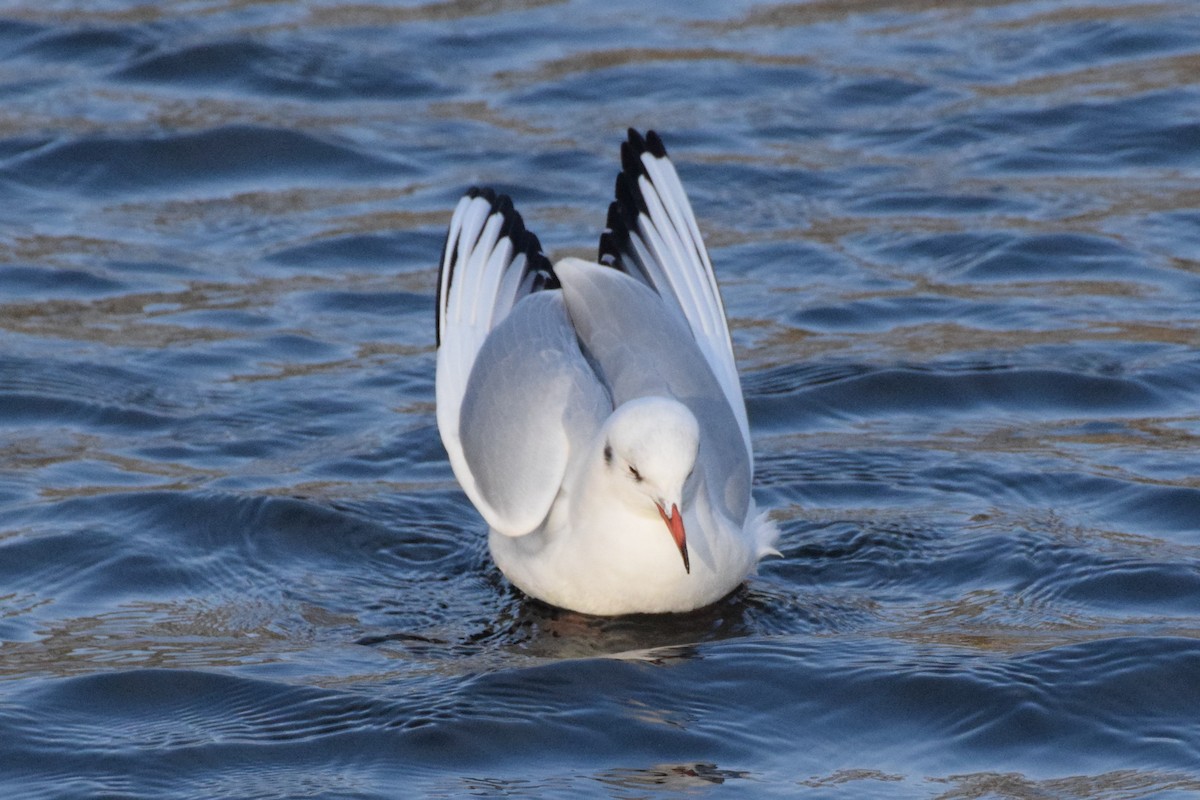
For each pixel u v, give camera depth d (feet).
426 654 34.27
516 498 36.11
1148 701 31.48
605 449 34.78
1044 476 41.47
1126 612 35.37
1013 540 38.29
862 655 33.42
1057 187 59.72
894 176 60.90
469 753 30.14
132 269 54.60
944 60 70.44
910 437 44.27
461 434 38.06
